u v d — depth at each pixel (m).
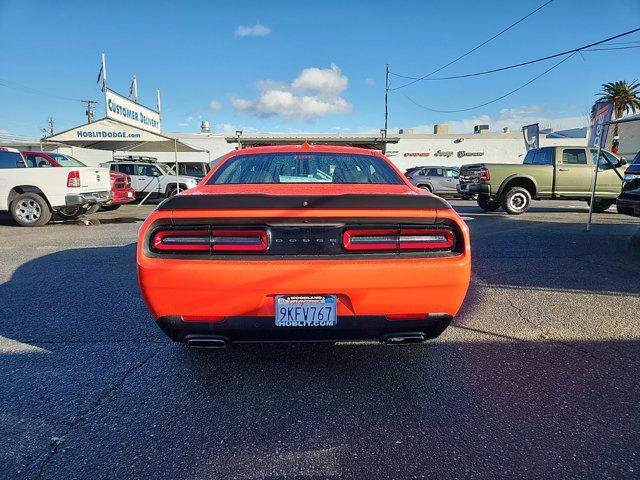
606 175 10.54
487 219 9.76
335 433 1.94
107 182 9.95
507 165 10.63
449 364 2.61
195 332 2.13
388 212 2.07
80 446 1.84
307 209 2.02
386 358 2.69
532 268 4.98
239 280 1.99
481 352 2.77
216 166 3.04
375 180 2.88
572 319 3.35
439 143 31.42
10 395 2.25
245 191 2.47
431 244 2.11
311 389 2.32
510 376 2.45
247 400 2.21
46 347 2.85
